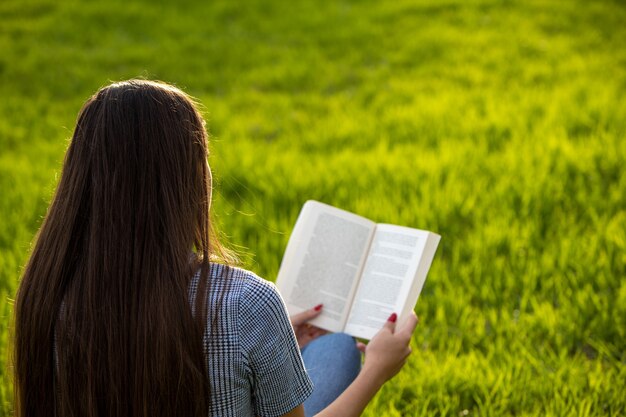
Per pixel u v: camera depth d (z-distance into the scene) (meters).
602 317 3.58
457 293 4.03
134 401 1.48
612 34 10.43
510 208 5.05
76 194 1.53
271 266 4.47
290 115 8.00
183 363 1.46
